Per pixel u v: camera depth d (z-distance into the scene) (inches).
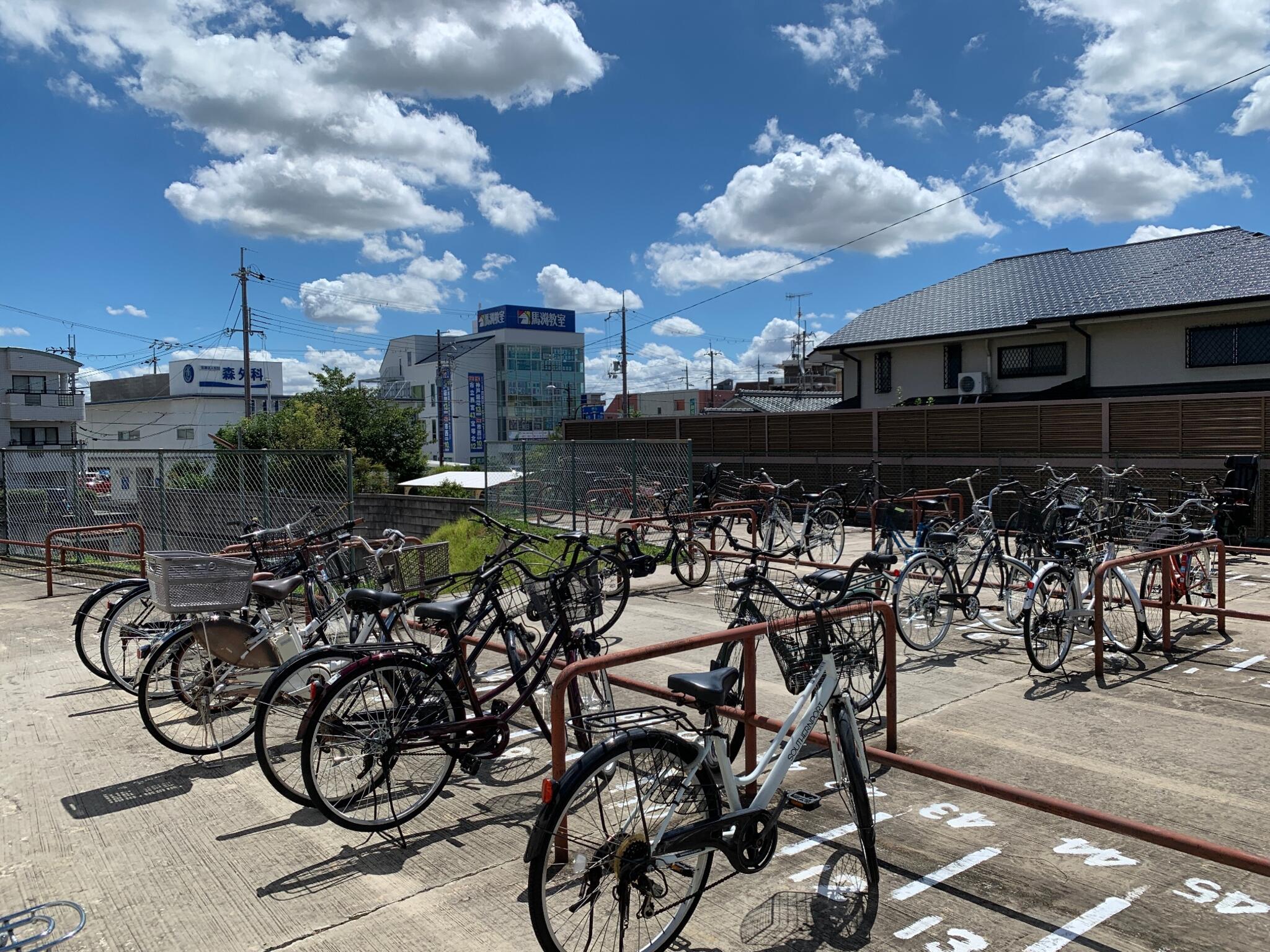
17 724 205.8
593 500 639.1
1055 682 229.5
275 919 120.2
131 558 389.1
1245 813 150.1
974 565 276.8
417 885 129.2
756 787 141.9
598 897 107.2
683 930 116.4
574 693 173.8
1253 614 250.4
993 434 644.1
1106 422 578.6
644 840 104.1
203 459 472.4
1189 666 243.3
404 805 152.8
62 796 163.0
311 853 139.8
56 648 284.8
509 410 3105.3
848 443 745.0
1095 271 795.4
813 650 131.1
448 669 156.2
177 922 119.6
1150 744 183.5
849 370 916.6
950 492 476.7
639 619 321.7
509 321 3120.1
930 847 139.7
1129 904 121.9
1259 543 496.4
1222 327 636.1
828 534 438.0
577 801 114.7
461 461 3043.8
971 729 193.3
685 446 726.5
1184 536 283.9
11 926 98.7
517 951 111.7
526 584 171.8
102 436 2356.1
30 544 413.7
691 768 110.4
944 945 112.3
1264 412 508.4
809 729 128.1
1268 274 634.8
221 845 142.7
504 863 135.8
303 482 446.6
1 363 1718.8
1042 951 110.7
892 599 250.2
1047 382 747.4
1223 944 111.9
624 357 1958.7
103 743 192.2
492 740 153.8
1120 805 153.6
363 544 238.5
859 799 124.9
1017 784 163.3
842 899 123.8
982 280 897.5
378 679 145.6
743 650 162.6
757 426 818.2
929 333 807.1
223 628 171.5
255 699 171.6
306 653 148.3
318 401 1194.6
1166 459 547.8
